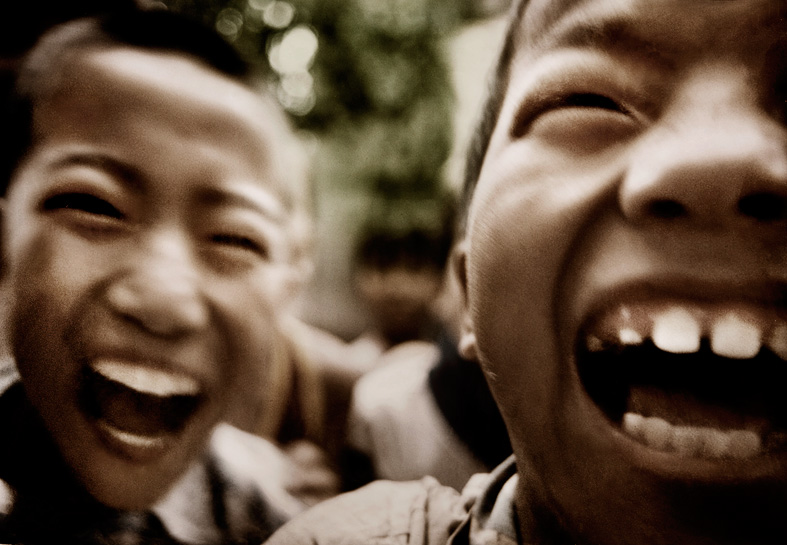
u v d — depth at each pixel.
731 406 0.39
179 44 0.58
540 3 0.39
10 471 0.52
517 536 0.40
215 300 0.58
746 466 0.32
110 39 0.57
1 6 0.56
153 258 0.55
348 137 1.00
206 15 0.81
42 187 0.54
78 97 0.55
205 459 0.64
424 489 0.48
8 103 0.56
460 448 0.73
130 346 0.55
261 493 0.67
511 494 0.41
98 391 0.54
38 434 0.53
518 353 0.36
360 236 1.17
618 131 0.34
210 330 0.59
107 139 0.54
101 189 0.53
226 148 0.58
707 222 0.32
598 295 0.33
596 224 0.34
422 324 1.18
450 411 0.73
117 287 0.54
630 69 0.34
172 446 0.57
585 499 0.34
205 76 0.58
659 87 0.33
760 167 0.30
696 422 0.37
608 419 0.34
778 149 0.31
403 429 0.78
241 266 0.60
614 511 0.33
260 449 0.70
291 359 0.80
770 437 0.34
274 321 0.67
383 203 1.09
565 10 0.37
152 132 0.55
